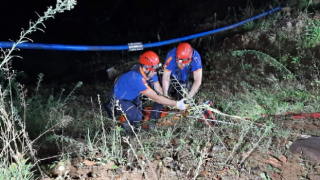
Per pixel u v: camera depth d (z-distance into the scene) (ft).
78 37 48.37
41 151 11.73
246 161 10.61
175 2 44.57
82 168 10.07
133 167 10.09
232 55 23.59
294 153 10.91
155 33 42.80
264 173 9.94
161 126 14.12
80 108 19.33
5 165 8.79
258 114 14.58
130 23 48.08
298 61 20.56
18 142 12.26
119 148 11.32
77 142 12.14
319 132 12.52
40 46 13.46
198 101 17.03
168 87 16.34
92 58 39.11
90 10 52.54
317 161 10.31
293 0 30.30
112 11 52.21
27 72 37.81
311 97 16.22
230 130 13.14
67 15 51.62
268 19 28.09
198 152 11.08
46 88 27.94
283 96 16.87
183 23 40.42
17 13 52.65
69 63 39.75
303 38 22.56
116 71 28.45
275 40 23.62
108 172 9.82
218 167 10.26
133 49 17.20
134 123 14.96
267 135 12.23
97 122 16.03
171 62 15.83
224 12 37.24
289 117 14.05
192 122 13.69
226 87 19.89
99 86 26.96
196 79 16.31
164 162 10.41
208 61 25.68
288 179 9.65
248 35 25.16
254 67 21.39
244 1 36.45
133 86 14.64
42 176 9.39
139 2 49.32
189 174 9.87
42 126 14.32
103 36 47.50
